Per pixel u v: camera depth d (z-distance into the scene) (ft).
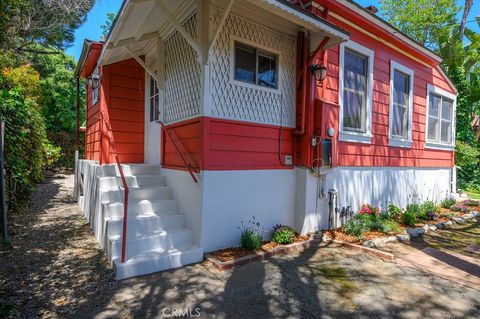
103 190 14.61
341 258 13.12
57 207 23.39
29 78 39.42
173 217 13.88
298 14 12.15
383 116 21.29
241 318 8.35
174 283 10.38
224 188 13.33
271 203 15.17
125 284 10.25
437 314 8.70
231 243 13.64
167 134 15.35
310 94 15.74
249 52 14.43
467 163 39.96
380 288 10.32
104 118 18.90
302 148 15.92
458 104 40.22
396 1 60.44
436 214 21.90
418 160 25.45
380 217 19.03
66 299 9.22
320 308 8.94
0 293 9.52
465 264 12.69
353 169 18.95
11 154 17.98
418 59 24.61
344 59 18.49
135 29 14.58
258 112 14.57
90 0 34.47
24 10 29.78
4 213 14.37
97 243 14.57
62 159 50.80
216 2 12.85
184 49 14.44
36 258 12.57
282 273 11.40
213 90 12.94
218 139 13.15
